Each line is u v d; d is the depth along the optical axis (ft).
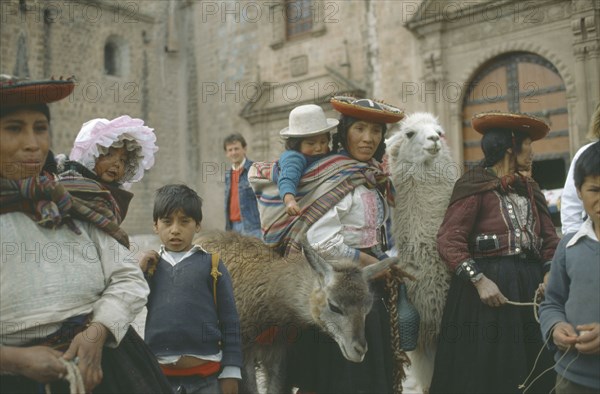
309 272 9.75
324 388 9.57
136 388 6.38
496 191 10.77
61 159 8.50
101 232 6.57
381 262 9.46
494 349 10.28
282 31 56.90
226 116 61.87
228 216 22.57
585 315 7.27
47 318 5.88
